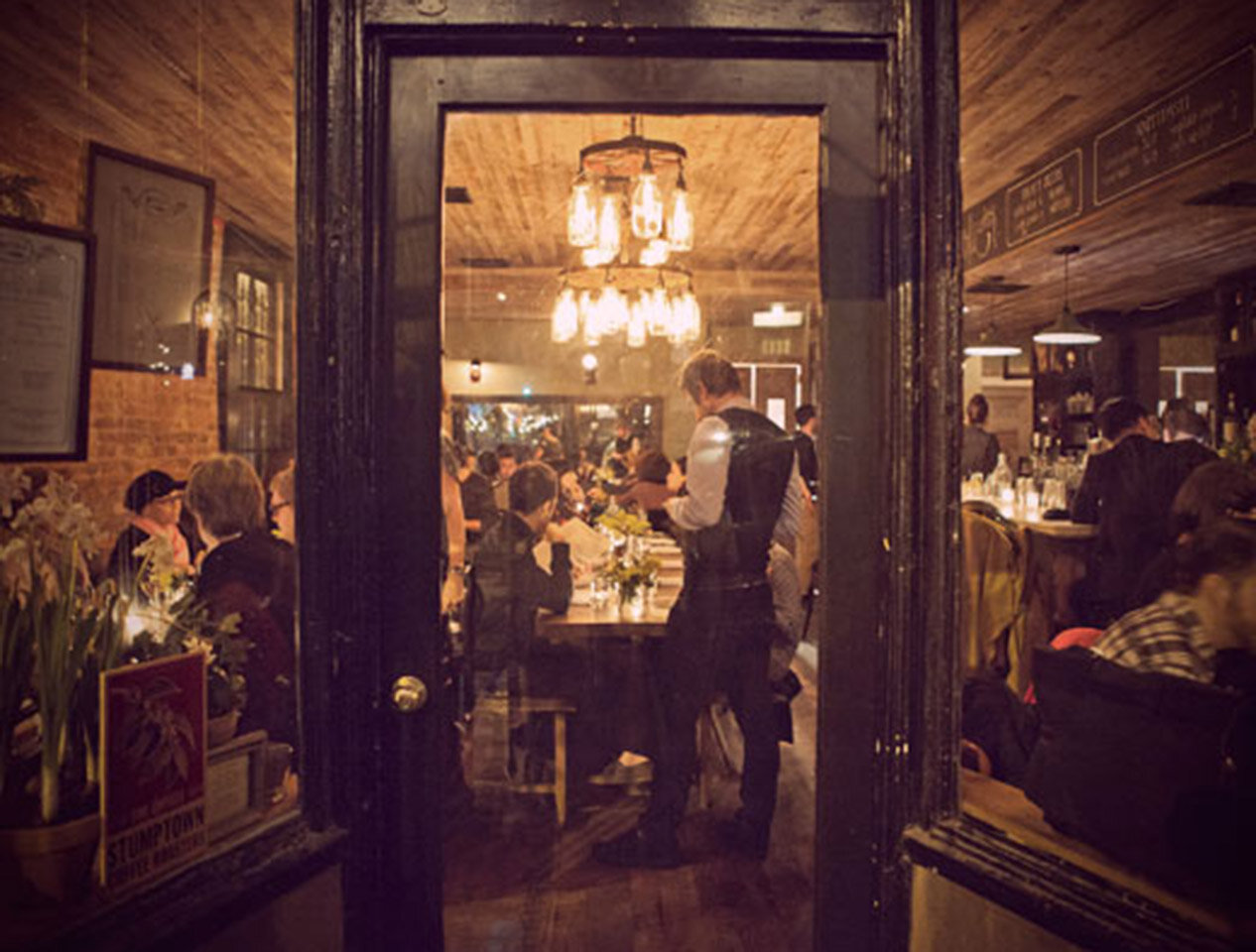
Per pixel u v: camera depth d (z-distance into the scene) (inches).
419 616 66.1
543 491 72.0
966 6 92.0
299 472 63.6
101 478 73.1
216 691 60.2
